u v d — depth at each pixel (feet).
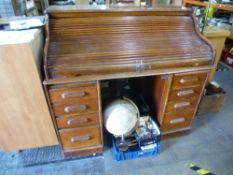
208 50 3.83
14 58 2.98
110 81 5.86
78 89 3.44
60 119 3.79
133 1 4.42
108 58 3.40
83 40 3.53
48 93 3.37
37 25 3.65
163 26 3.97
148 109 5.13
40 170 4.30
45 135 4.14
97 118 3.97
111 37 3.65
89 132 4.17
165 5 4.49
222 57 9.48
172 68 3.68
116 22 3.76
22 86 3.30
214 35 5.24
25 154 4.66
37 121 3.85
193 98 4.36
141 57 3.52
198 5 9.35
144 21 3.89
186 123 4.91
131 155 4.49
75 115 3.80
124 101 4.46
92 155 4.63
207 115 5.99
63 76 3.24
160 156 4.64
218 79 7.96
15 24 3.68
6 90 3.29
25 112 3.67
